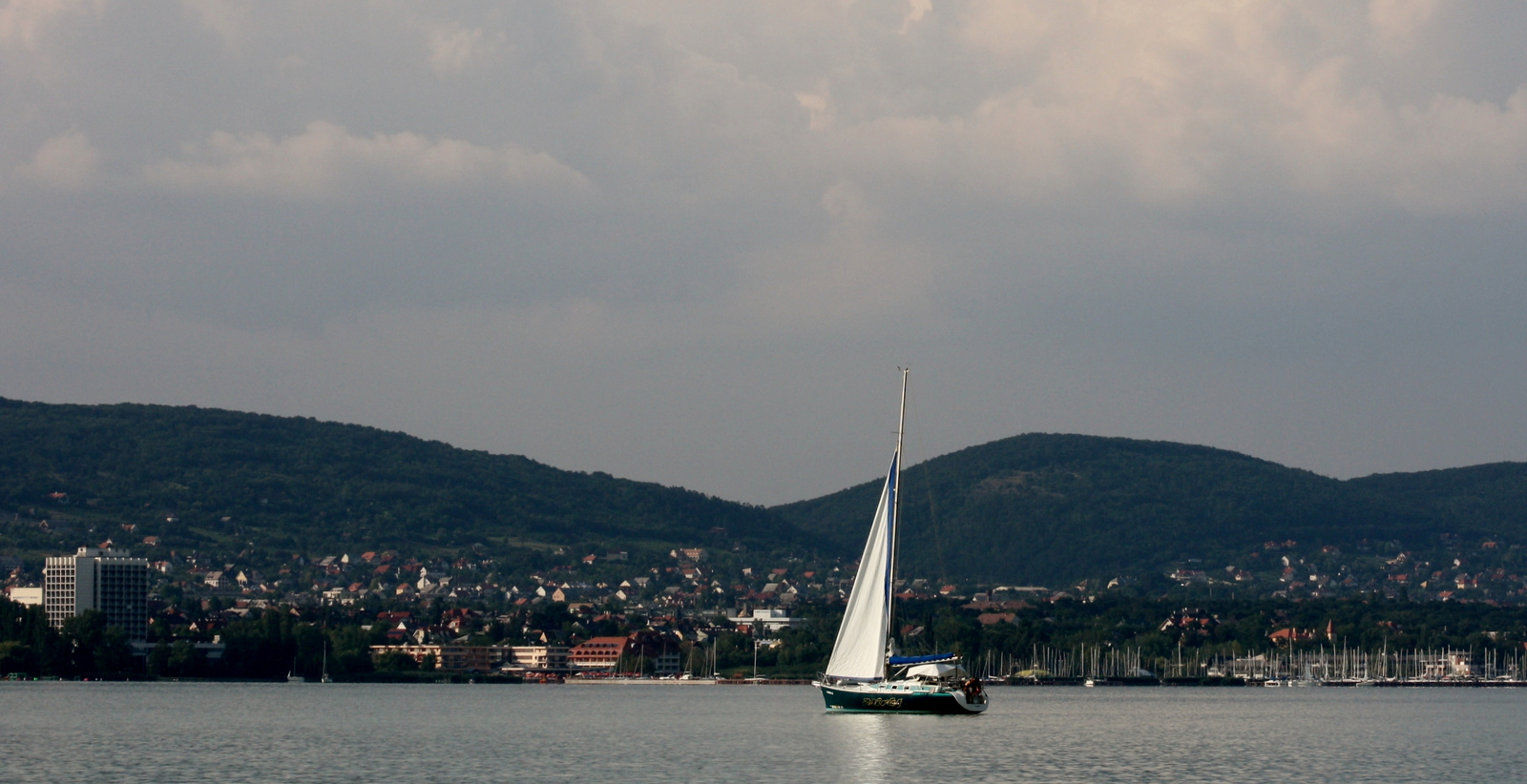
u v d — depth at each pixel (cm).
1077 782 15625
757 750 18938
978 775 16062
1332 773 17050
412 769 16900
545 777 15962
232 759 18038
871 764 17062
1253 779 16200
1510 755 19562
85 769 16862
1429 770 17475
